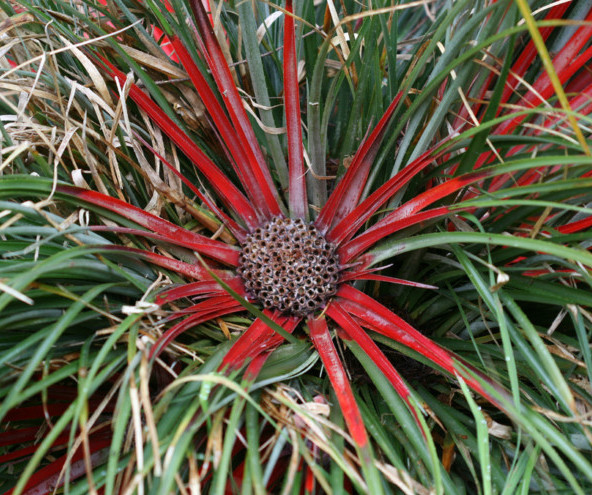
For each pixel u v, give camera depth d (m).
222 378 0.27
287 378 0.32
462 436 0.32
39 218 0.32
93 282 0.32
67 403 0.34
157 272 0.35
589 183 0.28
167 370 0.32
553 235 0.33
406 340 0.32
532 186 0.29
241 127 0.35
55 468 0.32
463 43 0.31
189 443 0.28
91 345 0.33
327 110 0.33
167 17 0.34
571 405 0.27
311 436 0.29
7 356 0.27
